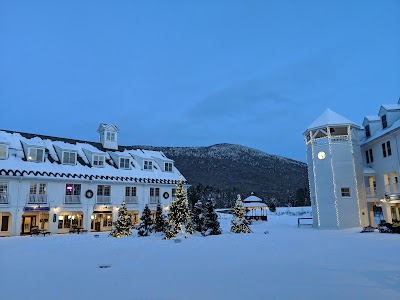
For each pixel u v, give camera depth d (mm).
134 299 7020
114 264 11625
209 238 21500
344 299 6773
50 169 30484
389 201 27297
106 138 39219
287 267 10445
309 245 16531
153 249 15914
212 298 6996
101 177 33219
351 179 29984
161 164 40188
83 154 35375
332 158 30391
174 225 24266
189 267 10773
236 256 13125
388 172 28719
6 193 27750
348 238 19766
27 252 15414
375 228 25625
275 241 18906
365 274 9180
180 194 25250
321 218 30250
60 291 7777
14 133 32906
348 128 30766
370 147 32312
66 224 31250
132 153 39844
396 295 7023
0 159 28156
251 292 7426
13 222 27578
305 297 6961
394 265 10500
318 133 34281
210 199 26469
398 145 27016
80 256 13789
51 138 35656
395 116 28812
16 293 7641
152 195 37469
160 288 7930
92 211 32531
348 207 29578
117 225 25125
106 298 7129
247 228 26781
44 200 29531
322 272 9547
